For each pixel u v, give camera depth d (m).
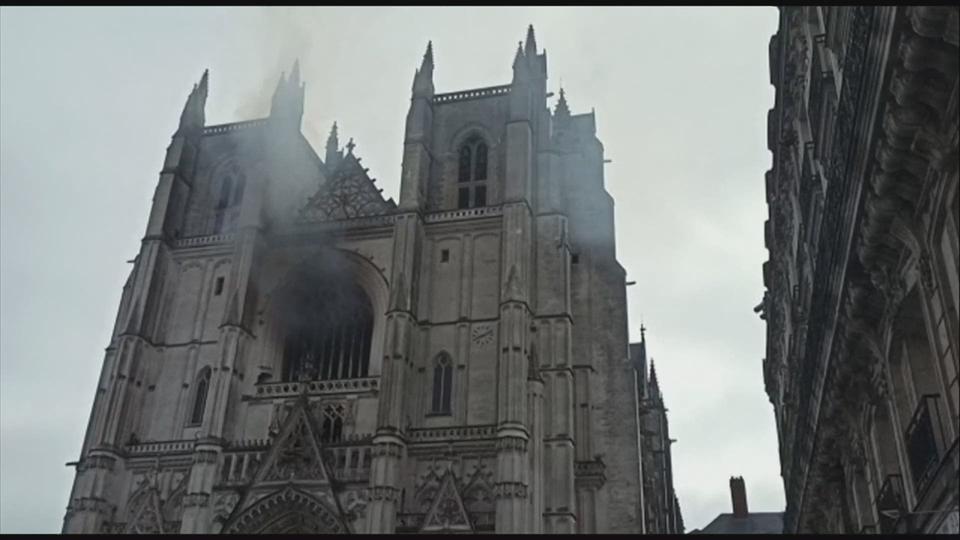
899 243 22.80
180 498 61.81
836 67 28.61
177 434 65.19
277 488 58.34
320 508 57.19
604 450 63.66
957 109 17.62
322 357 69.25
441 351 63.78
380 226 70.31
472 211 68.81
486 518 55.81
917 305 23.97
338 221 71.25
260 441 62.47
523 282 62.69
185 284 72.56
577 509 60.28
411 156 70.56
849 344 28.00
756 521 102.62
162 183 76.44
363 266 69.19
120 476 63.38
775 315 58.72
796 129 40.56
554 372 61.62
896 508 26.09
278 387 64.88
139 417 66.56
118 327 70.31
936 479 20.06
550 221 68.06
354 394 62.72
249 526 57.72
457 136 74.44
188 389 66.88
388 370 60.34
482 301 65.12
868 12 19.38
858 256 24.59
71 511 61.25
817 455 37.91
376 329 66.62
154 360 69.06
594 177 76.06
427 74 76.06
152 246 72.56
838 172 25.27
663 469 97.00
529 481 55.66
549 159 71.00
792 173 43.41
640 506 60.97
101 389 66.94
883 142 20.11
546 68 76.19
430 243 68.69
